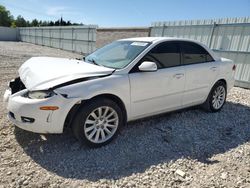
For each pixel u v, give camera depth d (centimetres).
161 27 1256
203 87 471
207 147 366
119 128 360
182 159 327
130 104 362
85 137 327
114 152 334
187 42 450
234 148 367
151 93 382
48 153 320
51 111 298
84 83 317
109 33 1805
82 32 2212
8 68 964
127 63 366
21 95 320
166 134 399
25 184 258
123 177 281
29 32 3684
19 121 313
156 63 390
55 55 1856
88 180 272
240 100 645
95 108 326
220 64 500
